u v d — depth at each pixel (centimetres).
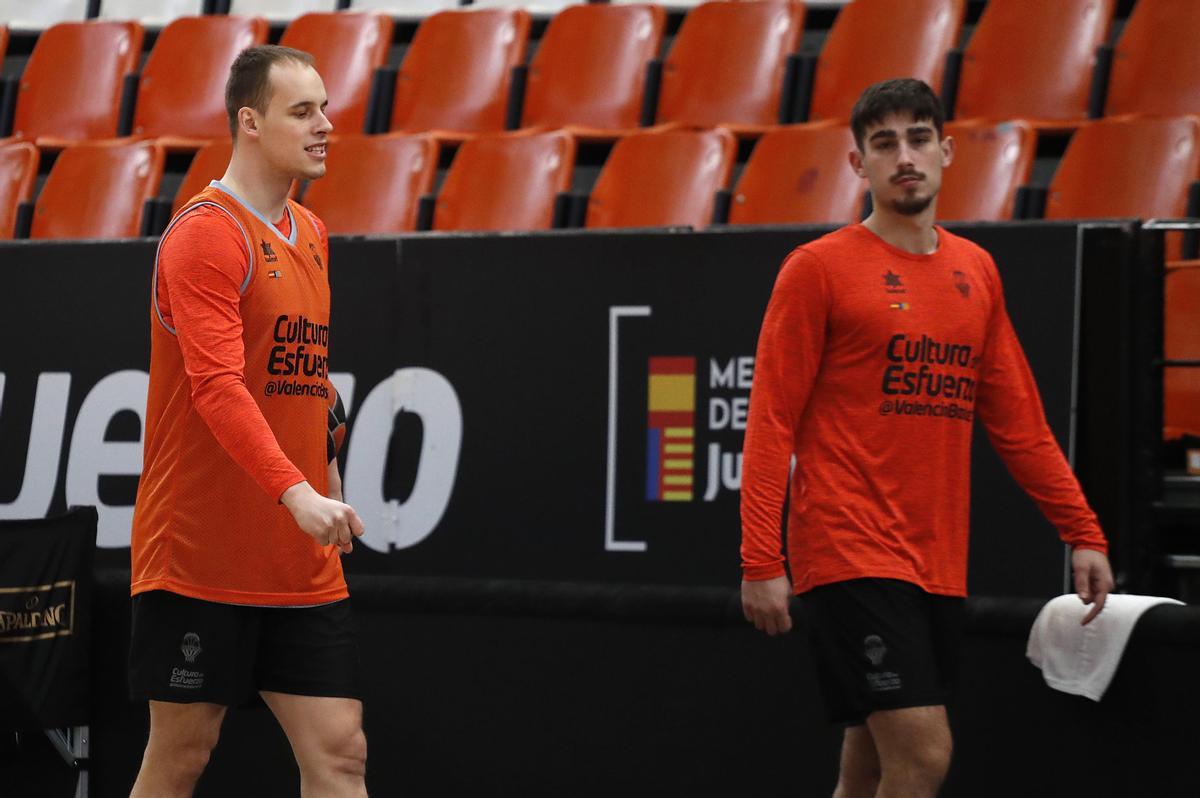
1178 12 1942
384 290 1302
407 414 1291
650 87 2206
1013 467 1002
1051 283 1156
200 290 876
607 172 1952
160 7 2716
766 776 1184
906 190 929
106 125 2461
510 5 2508
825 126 1912
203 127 2394
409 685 1267
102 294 1361
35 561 1269
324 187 2053
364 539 1294
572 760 1229
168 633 930
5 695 1241
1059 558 1150
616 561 1237
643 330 1242
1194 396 1417
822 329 937
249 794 1291
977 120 2025
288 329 930
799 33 2159
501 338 1273
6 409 1373
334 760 935
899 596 911
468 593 1257
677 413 1230
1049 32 2016
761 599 927
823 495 927
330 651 945
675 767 1205
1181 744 1078
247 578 924
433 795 1256
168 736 942
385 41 2362
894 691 898
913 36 2081
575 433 1252
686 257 1235
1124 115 1941
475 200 1991
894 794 904
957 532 953
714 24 2212
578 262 1258
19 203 2181
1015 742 1132
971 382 959
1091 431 1149
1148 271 1159
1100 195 1742
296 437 938
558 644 1237
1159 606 1079
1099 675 1084
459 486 1277
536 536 1255
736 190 1888
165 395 930
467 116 2288
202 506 922
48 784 1315
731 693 1196
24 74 2528
